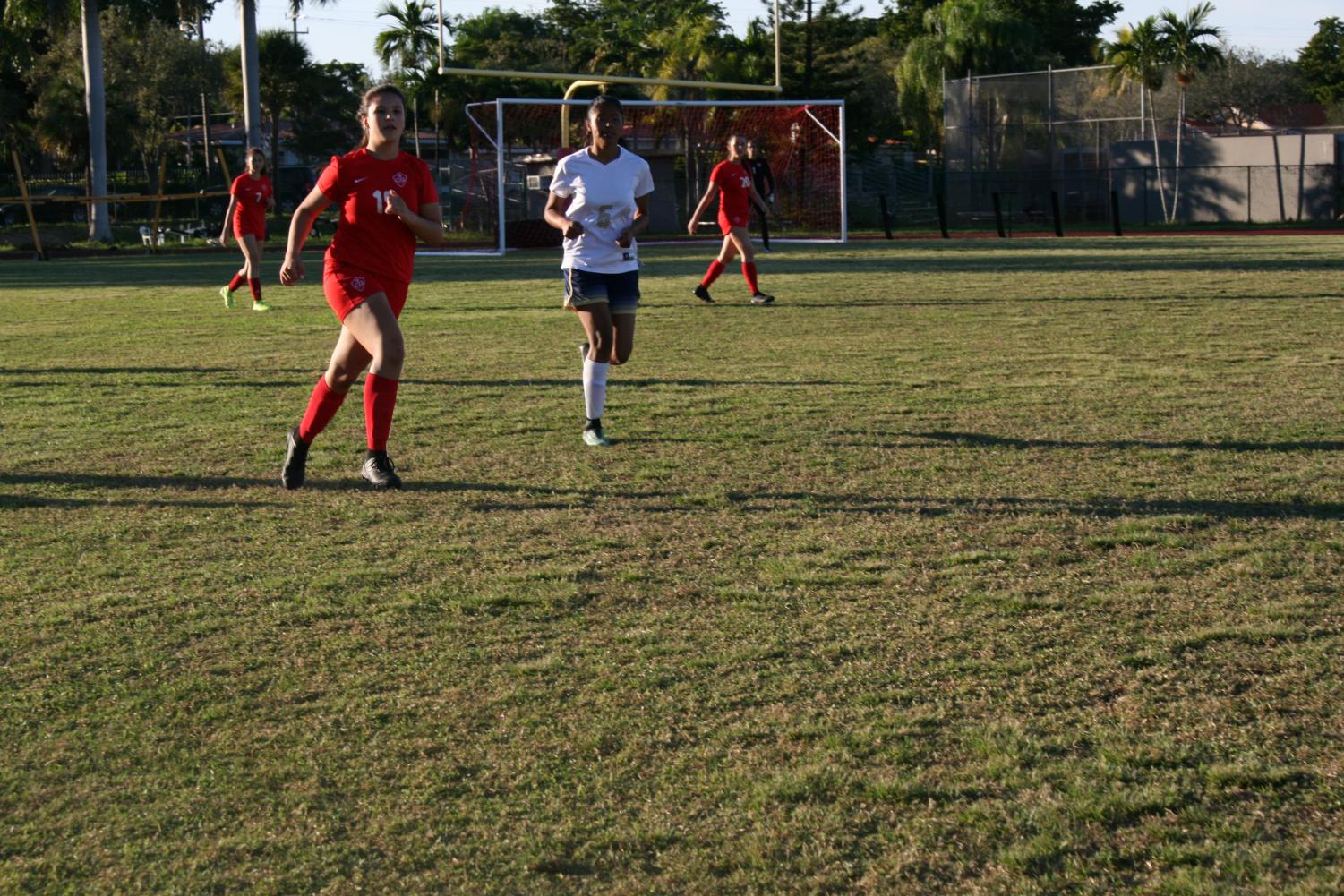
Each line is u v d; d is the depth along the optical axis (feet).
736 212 53.93
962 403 29.96
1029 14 253.44
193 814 11.10
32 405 31.99
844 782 11.41
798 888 9.84
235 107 197.88
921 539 18.98
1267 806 10.85
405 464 24.57
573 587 16.90
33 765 12.00
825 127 133.39
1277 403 29.09
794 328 45.68
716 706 13.08
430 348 41.91
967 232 134.92
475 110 139.33
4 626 15.72
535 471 23.82
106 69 198.80
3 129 194.39
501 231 106.63
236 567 18.10
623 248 26.09
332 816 11.03
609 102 25.84
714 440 26.25
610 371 36.09
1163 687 13.29
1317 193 143.43
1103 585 16.62
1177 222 151.02
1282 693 13.08
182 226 154.81
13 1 146.72
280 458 25.27
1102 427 26.78
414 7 200.75
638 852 10.41
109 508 21.53
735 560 18.06
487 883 10.02
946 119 165.07
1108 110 159.22
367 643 15.01
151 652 14.80
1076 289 58.59
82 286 77.20
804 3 189.88
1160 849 10.24
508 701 13.30
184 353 42.16
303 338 46.09
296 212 22.39
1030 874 9.97
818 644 14.76
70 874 10.21
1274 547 18.08
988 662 14.05
